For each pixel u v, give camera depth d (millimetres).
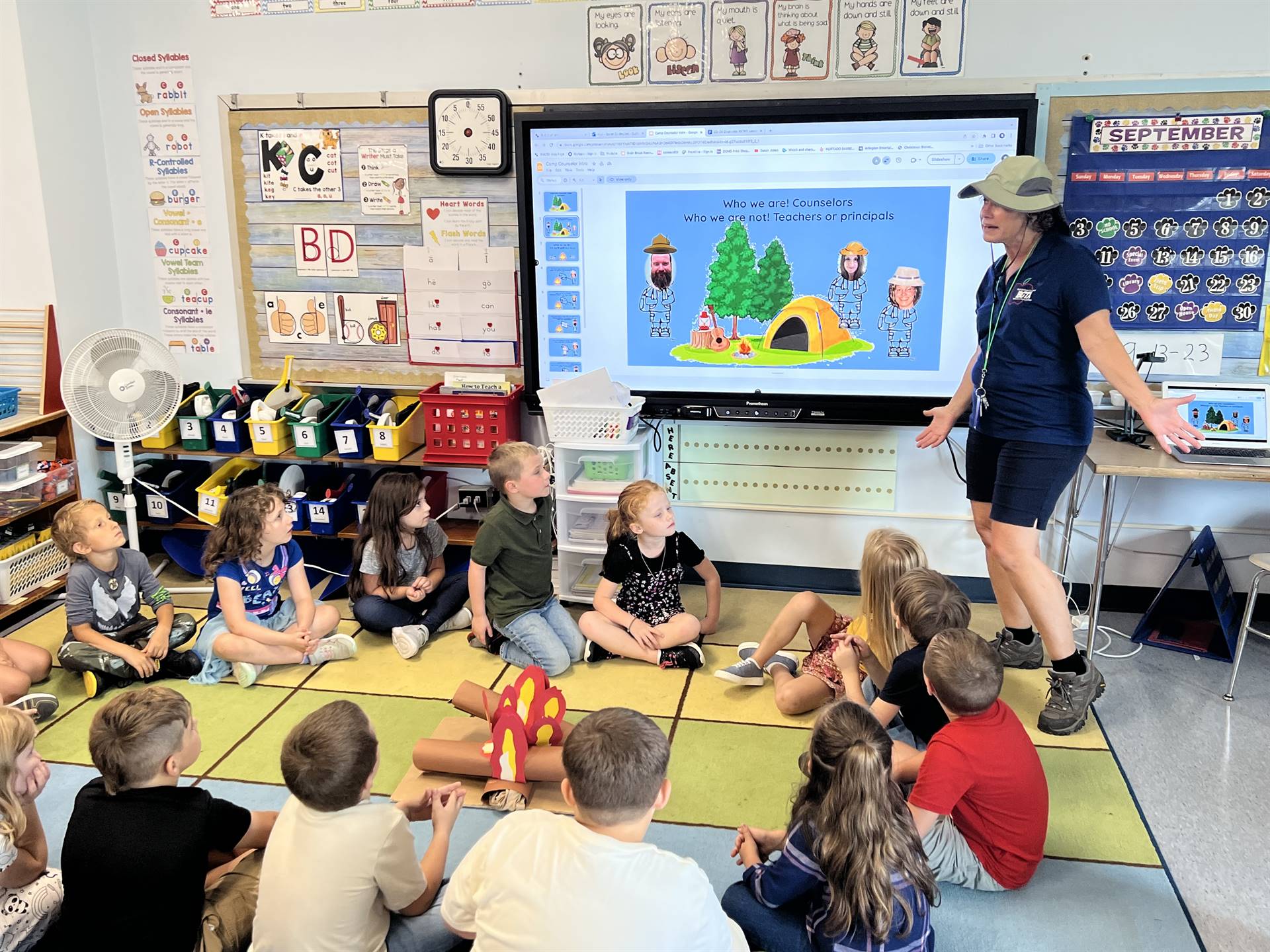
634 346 3617
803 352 3504
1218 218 3215
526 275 3576
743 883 1905
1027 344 2658
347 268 3785
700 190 3426
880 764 1654
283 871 1688
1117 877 2162
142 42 3717
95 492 3926
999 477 2764
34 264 3660
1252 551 3418
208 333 3965
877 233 3354
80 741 2705
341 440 3678
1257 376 3311
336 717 1741
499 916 1511
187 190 3828
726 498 3742
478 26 3494
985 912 2059
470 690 2684
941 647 2012
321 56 3619
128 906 1680
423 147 3615
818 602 2908
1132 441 3102
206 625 3096
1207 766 2582
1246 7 3062
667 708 2859
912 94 3273
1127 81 3148
